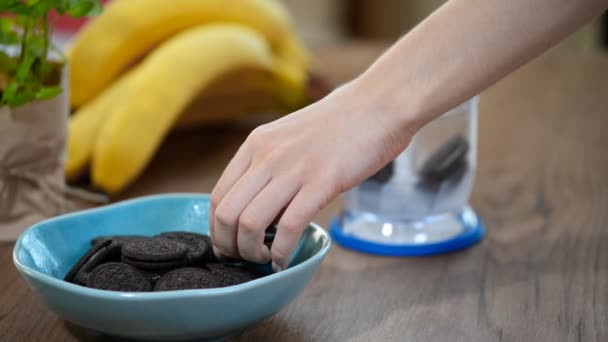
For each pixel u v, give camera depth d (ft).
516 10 2.59
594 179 4.17
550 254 3.35
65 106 3.51
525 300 3.01
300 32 10.23
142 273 2.73
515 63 2.62
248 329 2.84
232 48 4.50
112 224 3.06
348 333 2.83
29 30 3.47
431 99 2.62
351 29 11.78
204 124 5.10
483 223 3.67
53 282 2.54
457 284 3.14
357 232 3.49
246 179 2.68
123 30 4.50
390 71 2.67
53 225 2.94
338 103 2.69
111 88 4.43
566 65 7.63
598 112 5.69
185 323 2.55
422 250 3.37
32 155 3.43
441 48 2.63
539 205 3.86
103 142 3.89
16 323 2.89
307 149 2.66
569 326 2.85
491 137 5.04
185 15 4.78
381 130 2.64
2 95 3.35
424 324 2.88
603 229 3.58
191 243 2.88
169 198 3.15
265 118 5.49
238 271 2.75
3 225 3.46
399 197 3.38
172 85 4.17
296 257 2.91
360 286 3.13
